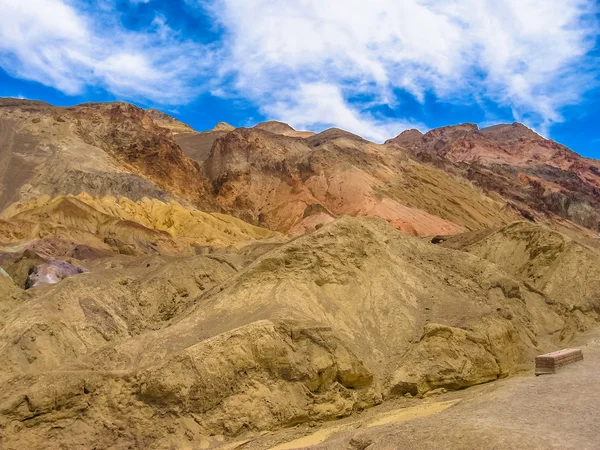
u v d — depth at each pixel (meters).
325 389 34.94
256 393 33.03
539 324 52.12
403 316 42.44
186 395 31.69
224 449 29.94
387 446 23.83
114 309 45.72
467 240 78.44
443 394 37.19
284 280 41.38
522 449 20.72
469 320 42.03
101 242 88.38
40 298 43.41
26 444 29.28
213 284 52.19
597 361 39.03
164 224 102.56
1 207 95.81
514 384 32.72
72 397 31.30
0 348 37.97
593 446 20.89
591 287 58.84
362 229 48.88
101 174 106.25
